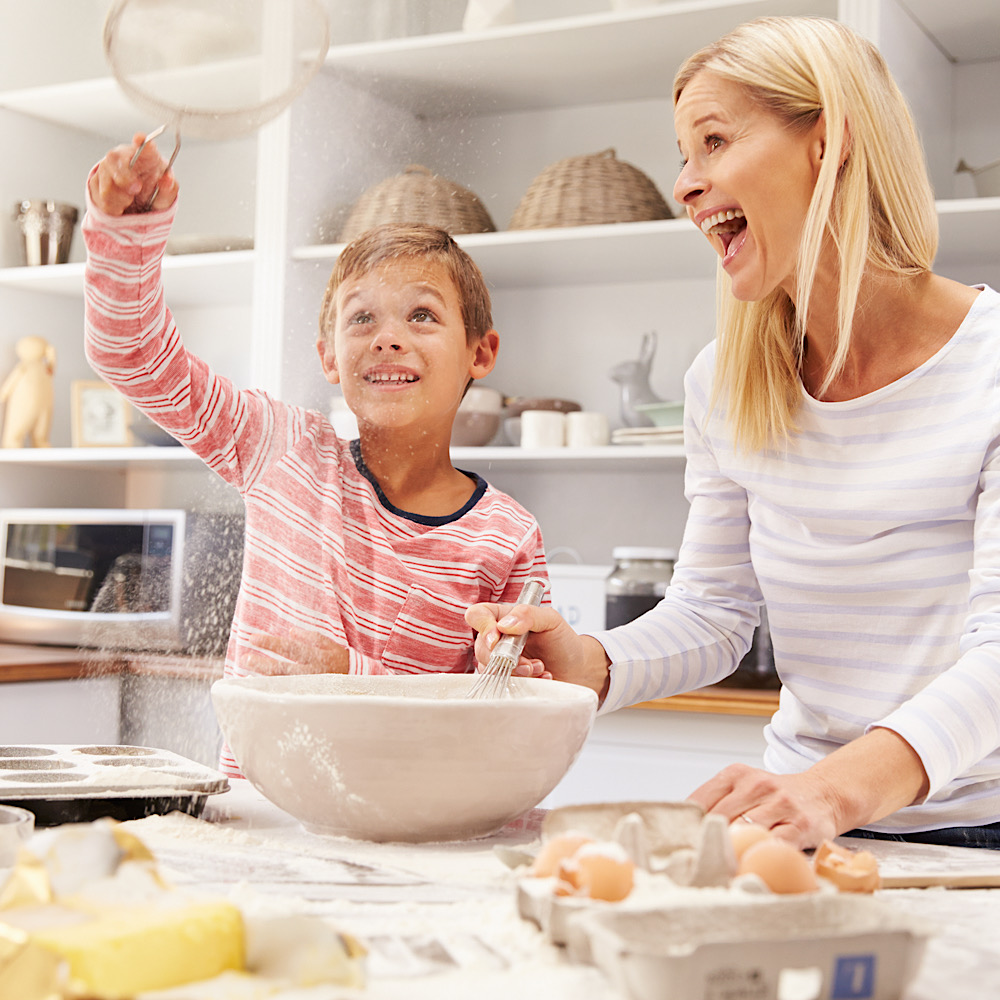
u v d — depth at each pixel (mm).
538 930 374
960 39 1823
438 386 832
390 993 319
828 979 292
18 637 1798
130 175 668
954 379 762
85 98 2113
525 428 1892
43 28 2080
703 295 2021
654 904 347
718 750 1673
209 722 854
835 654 821
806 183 747
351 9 883
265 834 556
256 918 318
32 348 2283
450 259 830
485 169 1943
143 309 734
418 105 1022
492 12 1711
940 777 573
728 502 918
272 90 648
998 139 1887
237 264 1317
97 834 331
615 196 1803
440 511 871
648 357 2037
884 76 775
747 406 839
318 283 1041
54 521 1790
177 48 622
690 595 920
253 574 787
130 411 2221
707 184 763
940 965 359
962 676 607
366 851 521
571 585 1733
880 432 788
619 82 1923
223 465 831
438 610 799
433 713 490
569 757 532
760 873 378
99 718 889
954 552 770
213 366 1539
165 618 907
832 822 521
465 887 454
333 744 497
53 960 276
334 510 820
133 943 287
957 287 798
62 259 2244
